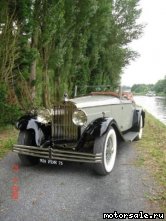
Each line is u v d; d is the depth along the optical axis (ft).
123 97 26.81
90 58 73.05
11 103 33.55
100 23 66.95
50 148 18.06
